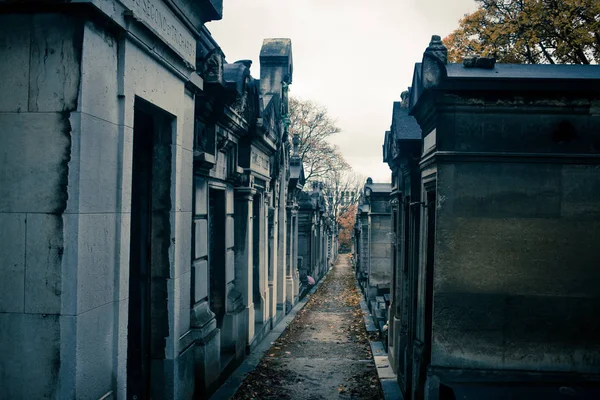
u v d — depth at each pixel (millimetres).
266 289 13531
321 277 35156
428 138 6371
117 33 4340
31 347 3820
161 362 5828
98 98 4051
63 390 3793
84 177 3855
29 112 3824
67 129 3789
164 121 5855
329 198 52000
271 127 13000
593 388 5508
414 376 6656
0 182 3842
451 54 15508
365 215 25203
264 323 13156
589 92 5504
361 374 9664
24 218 3818
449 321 5738
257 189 12664
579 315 5629
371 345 11977
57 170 3795
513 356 5680
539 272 5668
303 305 20203
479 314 5715
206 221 7703
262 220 13008
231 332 9562
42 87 3820
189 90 6418
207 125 8070
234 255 10930
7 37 3855
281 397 8156
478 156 5645
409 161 7926
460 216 5715
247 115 10125
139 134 5953
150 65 5016
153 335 5852
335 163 39594
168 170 5863
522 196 5672
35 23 3828
